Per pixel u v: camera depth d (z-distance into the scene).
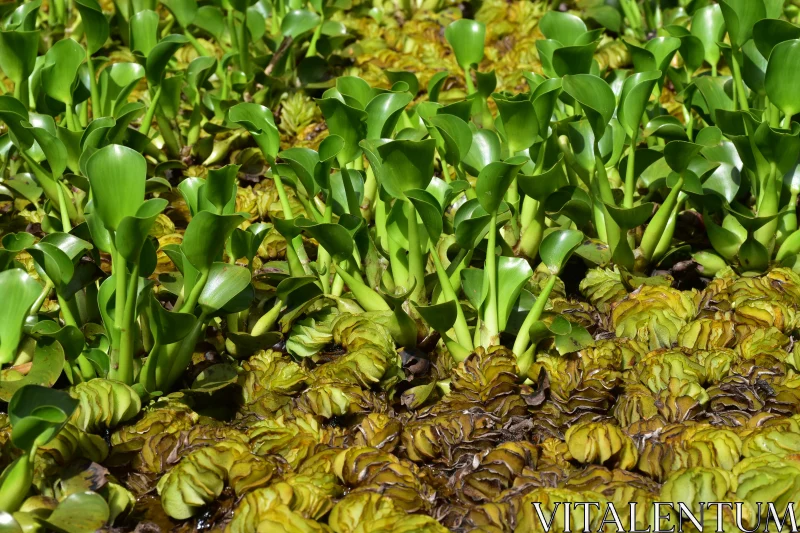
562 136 1.90
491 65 2.49
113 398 1.57
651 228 1.81
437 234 1.64
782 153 1.76
